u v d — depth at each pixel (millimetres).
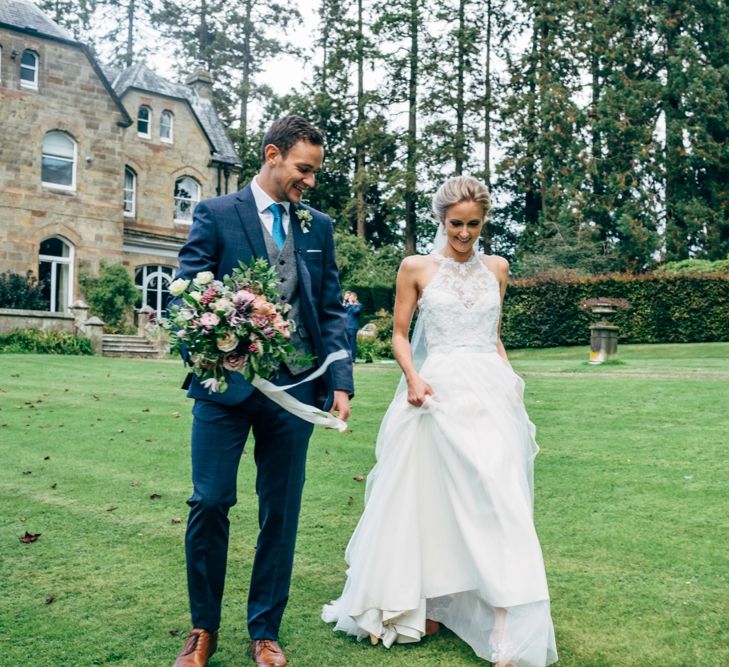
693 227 32969
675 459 6027
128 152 27484
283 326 2684
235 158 30312
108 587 3551
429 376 3254
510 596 2717
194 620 2803
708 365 15016
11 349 18953
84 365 14898
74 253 24719
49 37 23984
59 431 7531
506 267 3561
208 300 2664
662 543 4113
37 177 23922
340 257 33281
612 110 33562
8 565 3828
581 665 2785
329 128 39531
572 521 4516
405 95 36094
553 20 35219
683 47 33250
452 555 3072
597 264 31438
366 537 3131
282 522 2916
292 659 2873
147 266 27906
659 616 3209
